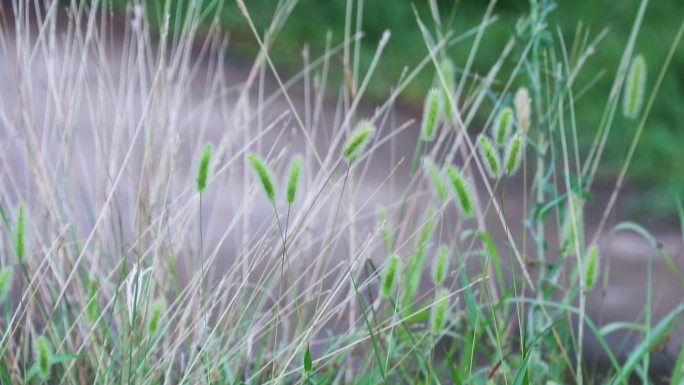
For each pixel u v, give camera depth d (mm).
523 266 3061
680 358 3064
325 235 3232
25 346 3047
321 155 4066
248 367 3100
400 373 3076
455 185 2959
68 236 3217
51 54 3227
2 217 3025
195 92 4953
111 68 3496
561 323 3154
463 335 3240
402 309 3084
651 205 4457
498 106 3178
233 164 3375
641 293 3631
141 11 3354
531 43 3207
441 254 2965
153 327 2961
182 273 3305
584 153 5035
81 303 3039
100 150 3211
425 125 2996
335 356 3068
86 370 3066
